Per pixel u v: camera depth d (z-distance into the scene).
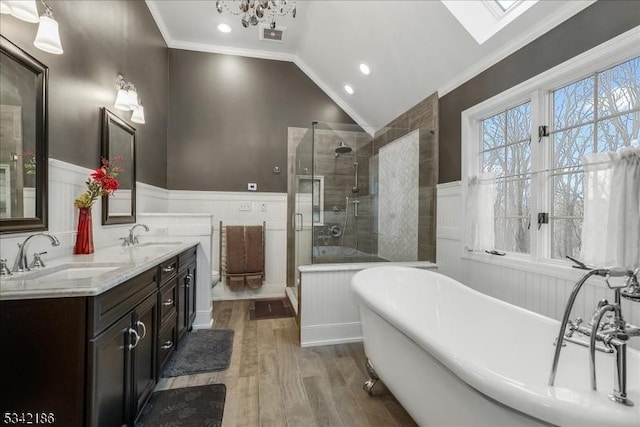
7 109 1.35
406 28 2.71
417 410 1.43
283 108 4.23
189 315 2.67
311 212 3.28
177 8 3.33
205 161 4.00
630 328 0.97
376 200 3.41
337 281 2.67
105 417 1.19
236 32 3.74
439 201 3.00
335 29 3.29
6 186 1.34
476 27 2.31
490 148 2.54
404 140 3.38
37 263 1.44
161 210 3.61
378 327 1.75
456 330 2.04
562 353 1.42
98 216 2.19
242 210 4.10
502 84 2.27
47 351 1.07
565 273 1.81
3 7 1.16
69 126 1.81
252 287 3.96
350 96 4.19
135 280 1.49
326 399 1.84
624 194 1.44
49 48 1.41
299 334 2.69
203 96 4.00
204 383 2.00
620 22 1.53
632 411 0.86
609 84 1.68
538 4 1.88
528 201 2.18
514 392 0.93
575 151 1.87
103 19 2.21
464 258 2.68
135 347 1.49
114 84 2.38
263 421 1.64
